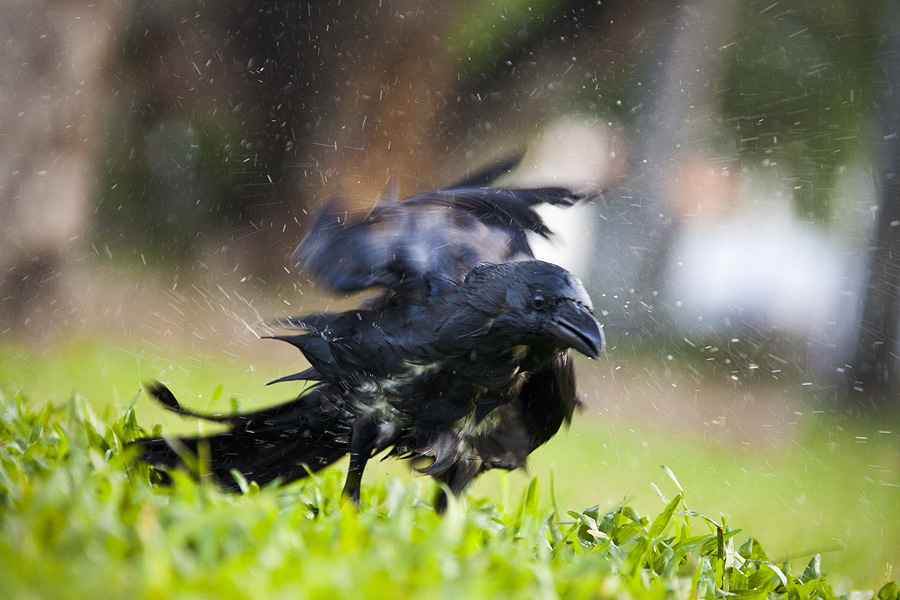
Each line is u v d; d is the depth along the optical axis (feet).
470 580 11.99
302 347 20.13
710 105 69.00
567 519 28.81
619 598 13.67
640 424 48.19
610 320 63.16
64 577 10.71
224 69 70.03
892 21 64.90
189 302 56.54
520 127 70.69
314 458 20.98
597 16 69.97
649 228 66.59
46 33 50.65
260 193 69.72
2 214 49.67
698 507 35.78
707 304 64.54
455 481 20.27
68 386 38.50
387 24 69.31
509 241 21.90
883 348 61.57
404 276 19.19
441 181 70.18
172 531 12.59
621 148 69.92
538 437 20.93
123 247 63.05
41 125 50.44
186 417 20.49
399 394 19.49
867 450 49.19
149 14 66.23
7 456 17.46
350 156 70.13
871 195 64.64
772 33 67.41
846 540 32.27
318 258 20.34
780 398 57.47
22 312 48.96
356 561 12.10
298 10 69.51
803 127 66.80
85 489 13.69
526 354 18.52
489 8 69.00
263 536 13.21
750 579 17.62
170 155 69.00
